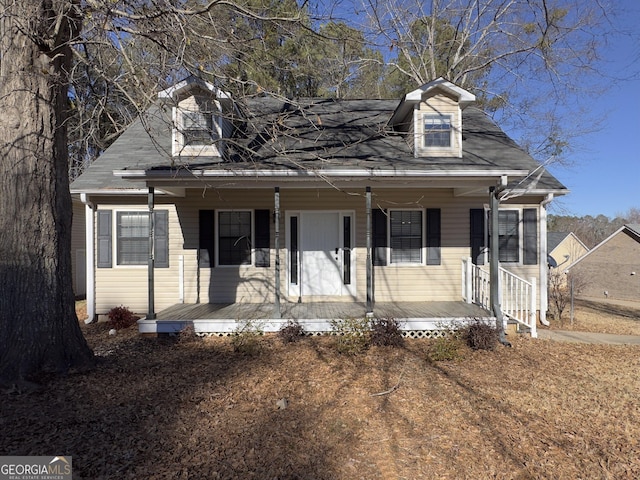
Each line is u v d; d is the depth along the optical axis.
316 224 9.89
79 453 3.50
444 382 5.38
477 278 9.40
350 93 19.12
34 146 5.25
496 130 10.55
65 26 5.61
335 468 3.37
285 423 4.15
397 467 3.40
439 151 8.60
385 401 4.74
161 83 5.85
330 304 9.33
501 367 6.11
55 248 5.40
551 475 3.31
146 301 9.79
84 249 15.41
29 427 3.95
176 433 3.89
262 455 3.54
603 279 22.25
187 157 8.30
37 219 5.25
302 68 9.17
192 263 9.69
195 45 6.05
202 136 8.28
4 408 4.34
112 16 5.25
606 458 3.58
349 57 15.77
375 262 9.77
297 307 8.97
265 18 5.94
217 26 5.91
